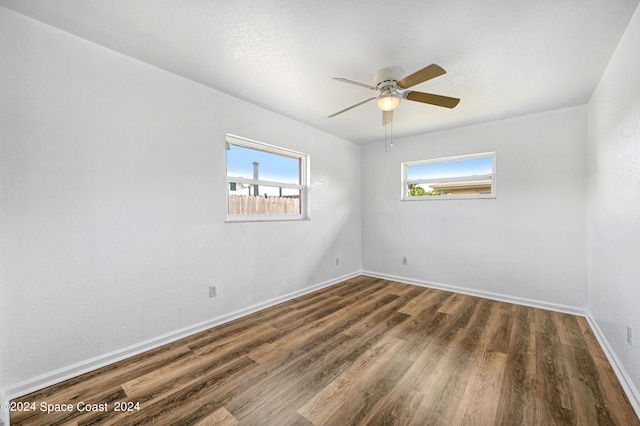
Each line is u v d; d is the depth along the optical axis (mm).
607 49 1954
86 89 1916
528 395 1651
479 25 1717
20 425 1440
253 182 3154
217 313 2709
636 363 1601
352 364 1999
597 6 1544
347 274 4531
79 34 1852
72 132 1859
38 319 1733
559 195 3109
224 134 2748
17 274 1662
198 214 2553
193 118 2504
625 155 1803
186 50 2027
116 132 2053
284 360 2057
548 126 3166
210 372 1904
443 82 2469
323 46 1960
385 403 1596
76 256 1881
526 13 1605
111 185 2033
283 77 2414
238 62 2184
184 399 1632
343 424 1440
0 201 1609
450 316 2906
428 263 4070
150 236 2240
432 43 1909
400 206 4355
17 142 1662
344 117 3408
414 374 1876
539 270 3219
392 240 4449
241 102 2898
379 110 3158
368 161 4730
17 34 1657
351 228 4625
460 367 1953
